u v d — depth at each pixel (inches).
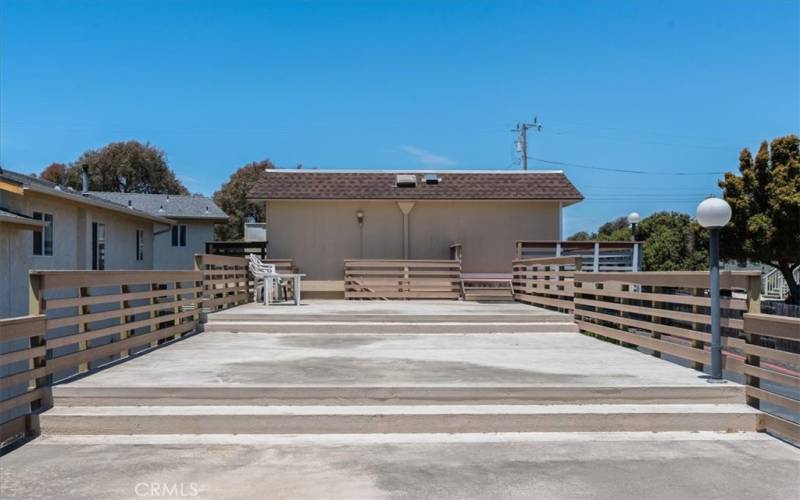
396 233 626.2
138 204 1219.2
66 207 608.4
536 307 498.3
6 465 180.5
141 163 1841.8
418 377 250.8
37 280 219.6
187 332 390.0
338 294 615.8
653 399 232.4
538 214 633.0
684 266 1029.8
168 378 245.1
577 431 216.2
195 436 208.2
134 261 797.2
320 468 178.9
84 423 208.7
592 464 184.2
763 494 162.7
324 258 621.6
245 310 453.1
